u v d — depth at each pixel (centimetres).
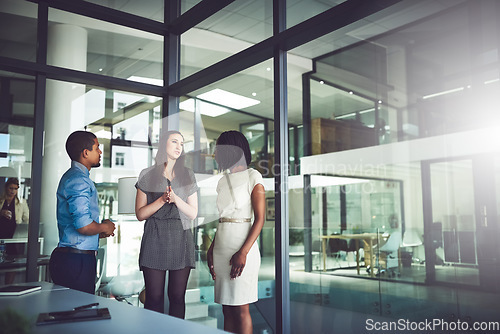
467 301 180
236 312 220
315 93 244
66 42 332
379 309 213
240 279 218
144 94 363
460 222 179
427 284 193
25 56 312
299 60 257
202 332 99
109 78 342
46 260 309
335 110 230
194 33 353
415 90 195
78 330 102
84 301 141
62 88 329
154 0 376
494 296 171
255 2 295
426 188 190
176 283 253
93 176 316
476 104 176
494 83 172
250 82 289
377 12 216
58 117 323
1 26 309
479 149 172
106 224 239
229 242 223
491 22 173
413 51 198
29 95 315
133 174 294
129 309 127
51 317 112
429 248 190
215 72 316
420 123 191
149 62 369
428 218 189
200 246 263
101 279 313
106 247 317
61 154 321
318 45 245
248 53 287
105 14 347
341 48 232
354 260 221
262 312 258
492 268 172
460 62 181
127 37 361
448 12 188
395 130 200
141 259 253
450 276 186
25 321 96
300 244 249
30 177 309
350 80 224
